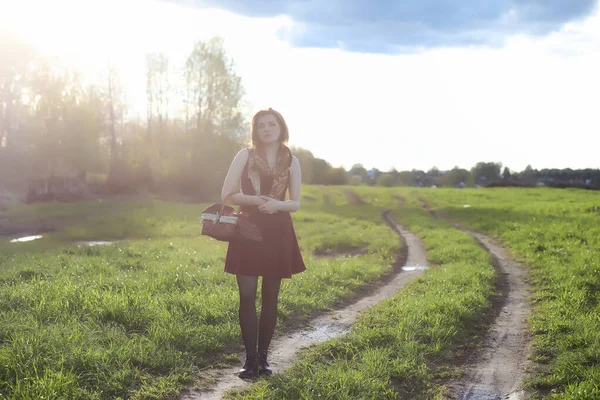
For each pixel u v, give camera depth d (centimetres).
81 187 4422
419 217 2648
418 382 441
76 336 471
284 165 444
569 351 502
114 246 1352
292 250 450
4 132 4666
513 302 783
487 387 438
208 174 4672
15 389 361
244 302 441
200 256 1158
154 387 406
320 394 388
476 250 1341
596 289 810
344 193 5088
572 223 1794
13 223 2320
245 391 406
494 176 11938
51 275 828
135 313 564
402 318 615
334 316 695
